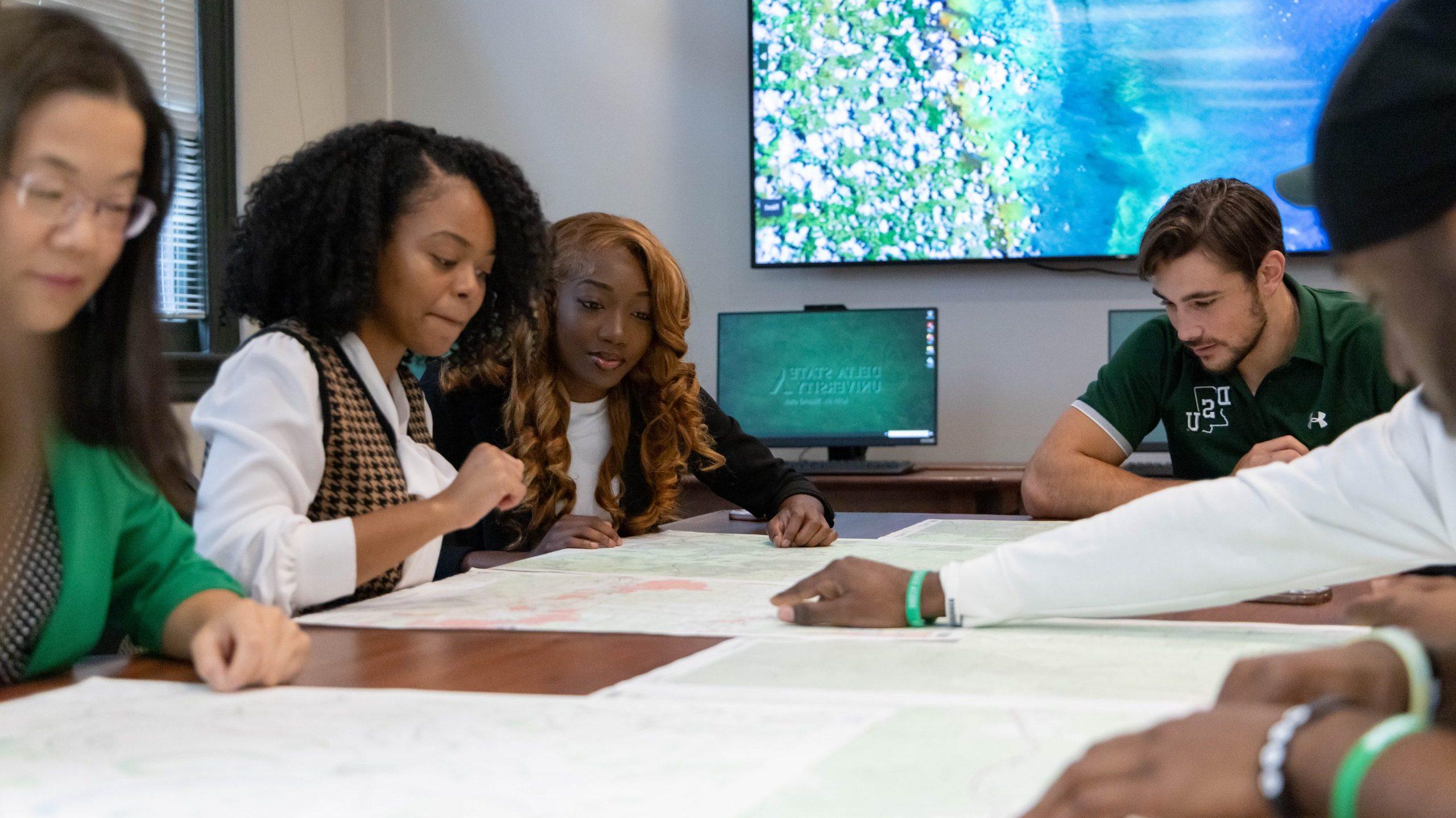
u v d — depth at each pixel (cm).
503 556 169
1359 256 42
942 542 165
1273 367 205
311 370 126
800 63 359
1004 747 62
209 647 79
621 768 59
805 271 369
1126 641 91
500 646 93
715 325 376
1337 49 323
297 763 61
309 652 91
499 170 144
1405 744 37
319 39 397
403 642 95
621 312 186
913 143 353
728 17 374
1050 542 97
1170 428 218
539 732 66
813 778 57
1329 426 203
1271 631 96
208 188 362
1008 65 344
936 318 333
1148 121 337
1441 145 39
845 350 338
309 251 133
